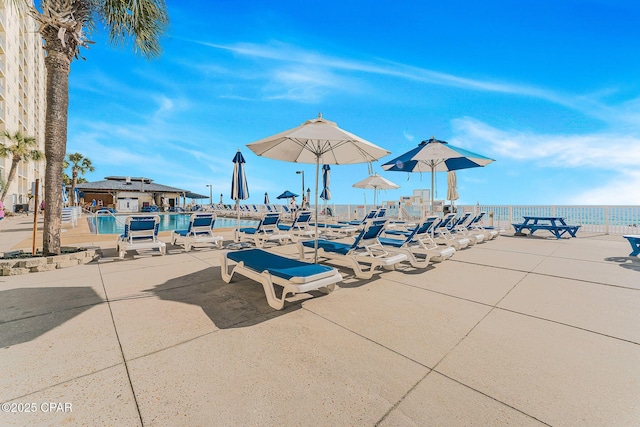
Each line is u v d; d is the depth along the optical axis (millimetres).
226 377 1981
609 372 2055
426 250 5488
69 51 5785
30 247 7125
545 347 2418
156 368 2082
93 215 24531
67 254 5504
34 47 45906
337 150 5547
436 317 3055
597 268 5207
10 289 3938
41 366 2086
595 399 1763
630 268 5184
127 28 6629
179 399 1749
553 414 1634
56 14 5430
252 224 20359
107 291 3871
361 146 4723
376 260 4516
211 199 45625
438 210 15102
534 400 1756
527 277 4641
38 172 45594
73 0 5699
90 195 42531
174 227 18141
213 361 2184
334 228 10211
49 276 4648
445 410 1666
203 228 7453
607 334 2650
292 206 22250
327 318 3025
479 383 1930
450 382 1942
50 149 5539
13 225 14664
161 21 6879
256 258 4148
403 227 10492
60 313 3094
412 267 5363
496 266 5414
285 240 8672
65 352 2287
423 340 2547
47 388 1837
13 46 34375
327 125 4348
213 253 6785
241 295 3744
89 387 1854
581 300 3561
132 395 1782
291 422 1565
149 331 2684
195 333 2652
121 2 6117
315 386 1890
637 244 6086
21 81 38875
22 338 2518
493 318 3023
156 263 5656
